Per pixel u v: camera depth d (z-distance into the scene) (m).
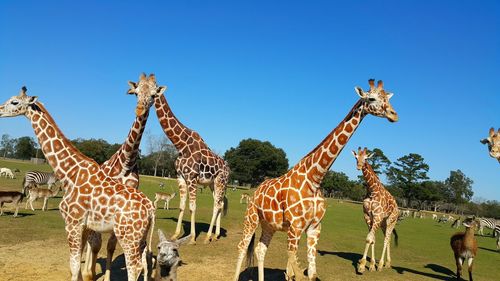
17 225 12.65
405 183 68.38
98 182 6.24
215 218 12.29
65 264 8.68
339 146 6.89
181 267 9.25
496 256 16.36
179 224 11.72
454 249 10.90
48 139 6.62
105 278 7.20
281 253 11.73
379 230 22.17
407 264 12.37
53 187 28.19
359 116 6.88
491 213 71.38
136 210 6.03
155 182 48.00
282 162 74.12
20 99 6.71
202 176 11.74
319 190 7.16
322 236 16.52
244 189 62.38
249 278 8.66
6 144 102.31
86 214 6.14
